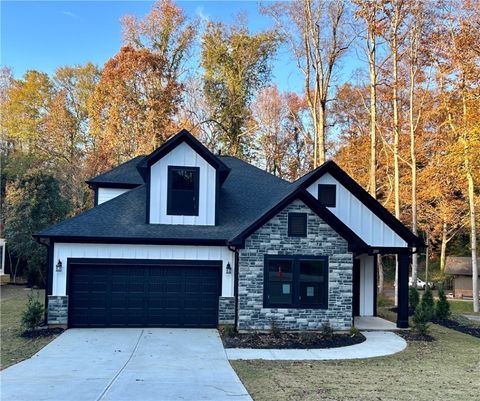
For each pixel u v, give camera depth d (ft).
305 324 47.98
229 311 50.75
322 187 54.60
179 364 34.63
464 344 46.21
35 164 129.80
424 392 27.81
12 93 143.23
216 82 137.49
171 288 51.08
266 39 135.74
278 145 143.54
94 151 131.54
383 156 115.24
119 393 26.48
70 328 48.93
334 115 125.18
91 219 52.08
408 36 85.40
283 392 27.32
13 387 27.53
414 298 69.67
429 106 99.25
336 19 94.43
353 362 36.99
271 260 48.29
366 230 54.13
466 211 115.14
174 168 54.03
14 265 108.06
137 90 128.67
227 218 55.67
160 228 52.13
